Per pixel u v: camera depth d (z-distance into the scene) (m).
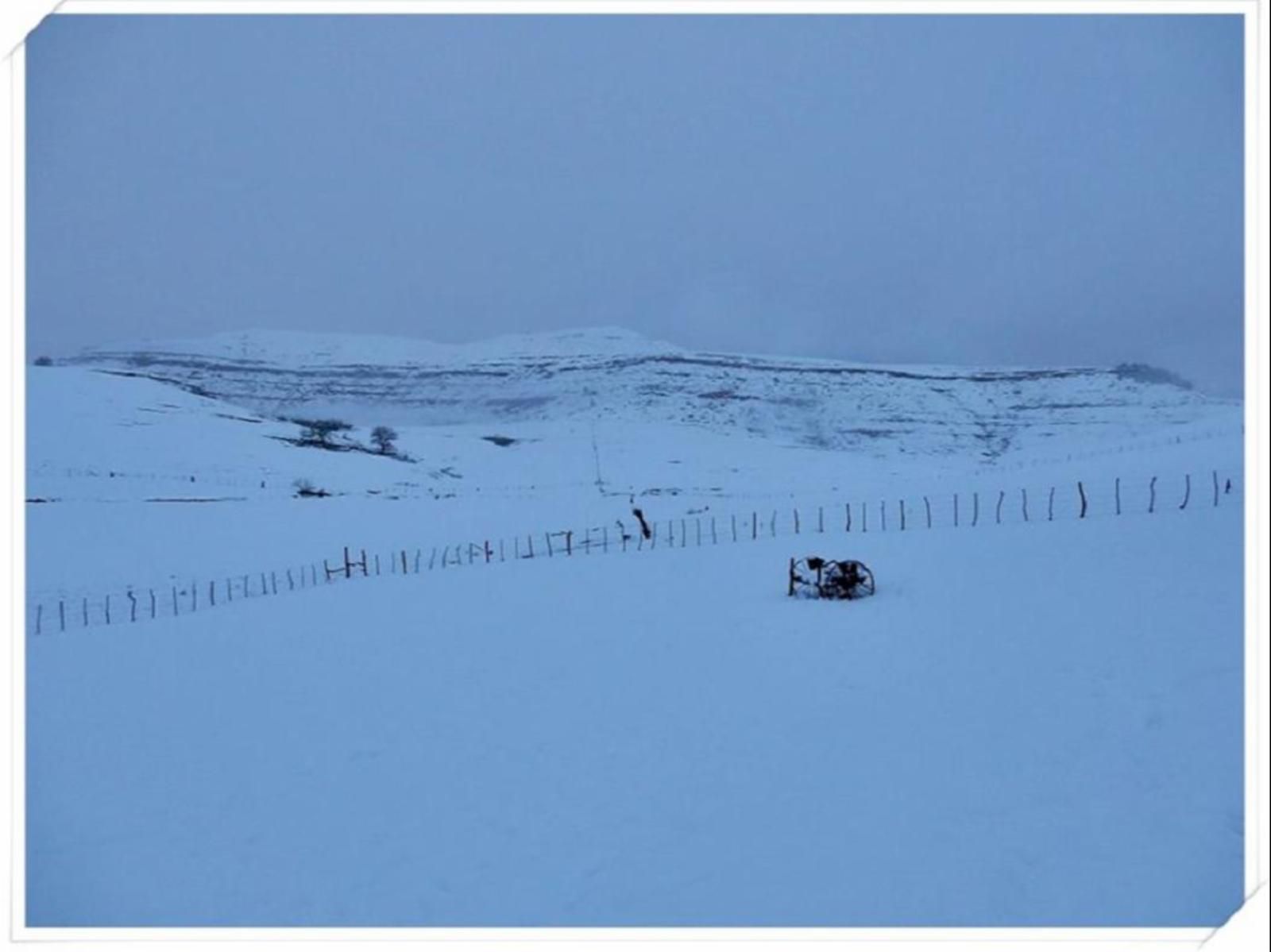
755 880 7.84
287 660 16.86
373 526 47.12
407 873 8.39
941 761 9.80
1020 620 15.08
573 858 8.41
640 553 29.55
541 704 13.02
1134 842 7.99
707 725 11.56
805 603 18.62
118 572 36.03
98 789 10.66
